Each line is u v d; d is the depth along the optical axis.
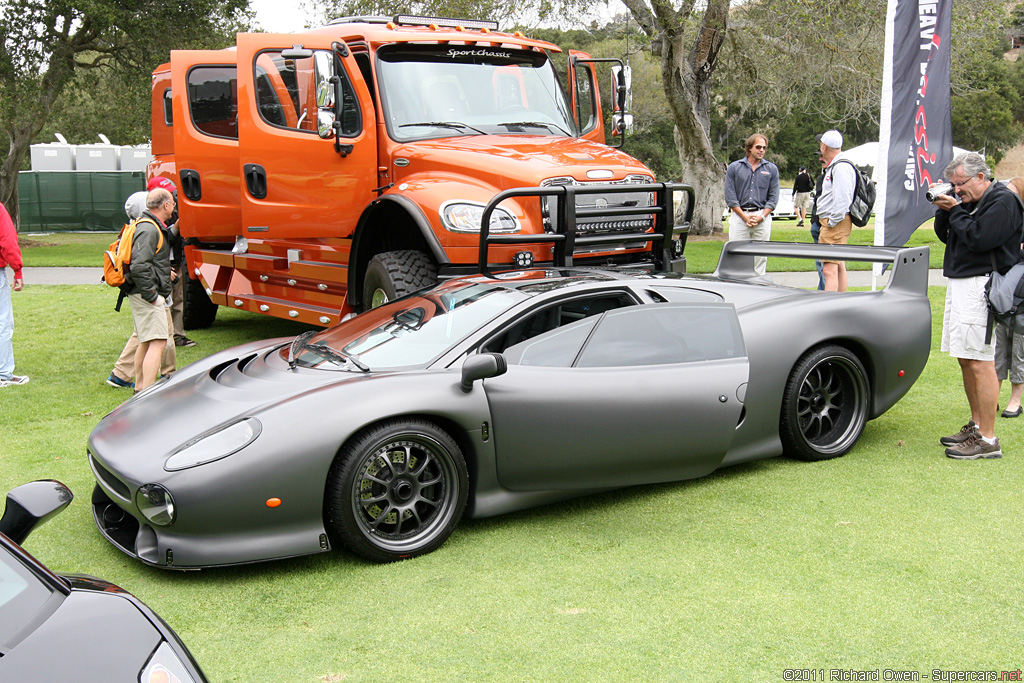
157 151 10.67
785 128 68.38
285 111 7.80
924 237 21.66
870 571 3.77
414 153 7.09
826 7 19.22
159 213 6.67
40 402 6.92
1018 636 3.22
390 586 3.72
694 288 5.07
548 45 8.27
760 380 4.90
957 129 60.66
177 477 3.63
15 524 2.50
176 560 3.68
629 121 8.30
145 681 1.96
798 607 3.46
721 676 2.98
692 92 24.17
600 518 4.46
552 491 4.39
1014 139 61.84
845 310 5.23
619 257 7.07
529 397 4.19
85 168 33.25
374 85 7.36
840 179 8.96
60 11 24.14
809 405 5.23
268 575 3.86
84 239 29.22
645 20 20.58
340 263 7.63
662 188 6.90
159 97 10.43
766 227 9.56
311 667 3.08
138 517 3.80
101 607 2.20
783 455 5.38
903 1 8.76
